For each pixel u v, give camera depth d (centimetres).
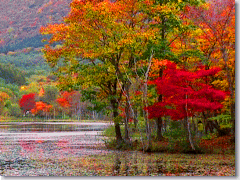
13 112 15375
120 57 3338
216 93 2544
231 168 2059
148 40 3050
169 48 3180
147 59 3095
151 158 2494
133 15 3175
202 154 2686
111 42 2945
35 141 4128
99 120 14000
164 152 2830
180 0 3084
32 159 2520
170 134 2988
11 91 18662
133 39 2861
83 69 3144
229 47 2862
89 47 3017
